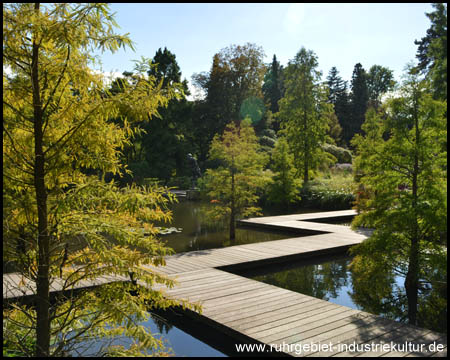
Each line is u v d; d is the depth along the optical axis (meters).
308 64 23.83
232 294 6.04
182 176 31.66
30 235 3.22
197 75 38.53
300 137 23.64
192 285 6.55
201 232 13.31
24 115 3.15
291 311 5.26
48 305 3.20
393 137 6.93
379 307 6.30
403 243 7.05
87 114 3.04
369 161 6.95
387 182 6.97
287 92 25.23
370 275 6.83
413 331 4.56
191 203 22.27
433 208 6.24
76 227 3.12
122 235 3.02
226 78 37.22
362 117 45.62
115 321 3.21
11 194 3.13
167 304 3.42
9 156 2.95
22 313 3.63
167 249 3.16
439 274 7.07
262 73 38.25
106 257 2.97
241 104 37.28
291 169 19.78
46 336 3.18
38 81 3.05
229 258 8.76
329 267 8.97
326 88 24.03
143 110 2.99
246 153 12.61
